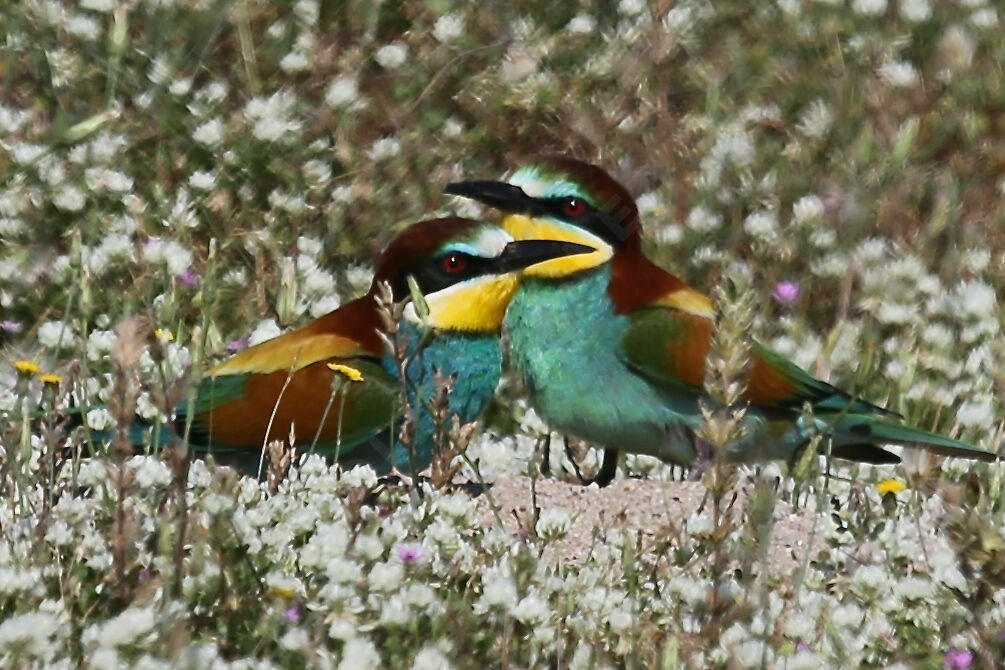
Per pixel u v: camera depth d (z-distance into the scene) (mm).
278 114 15383
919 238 16141
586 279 12422
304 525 9281
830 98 17297
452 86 17359
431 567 9195
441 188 15859
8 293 13586
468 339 12117
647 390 12391
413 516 9711
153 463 9508
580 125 16703
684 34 17812
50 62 15805
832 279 15227
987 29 18312
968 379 13758
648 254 15508
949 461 12367
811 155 16672
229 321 14109
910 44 18328
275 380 11867
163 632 7992
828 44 18047
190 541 9031
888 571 10109
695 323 12359
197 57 16859
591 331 12422
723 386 8188
